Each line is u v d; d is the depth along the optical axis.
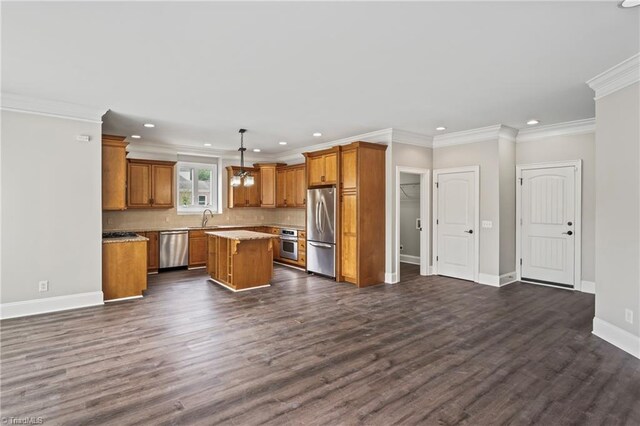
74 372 2.66
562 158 5.32
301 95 3.86
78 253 4.29
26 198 3.96
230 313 4.13
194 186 7.84
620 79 3.07
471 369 2.73
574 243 5.24
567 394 2.37
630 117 2.99
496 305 4.46
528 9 2.15
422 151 6.20
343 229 5.82
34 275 4.02
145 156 6.95
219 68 3.10
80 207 4.29
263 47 2.68
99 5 2.09
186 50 2.73
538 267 5.62
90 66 3.04
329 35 2.49
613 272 3.20
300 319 3.92
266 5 2.10
